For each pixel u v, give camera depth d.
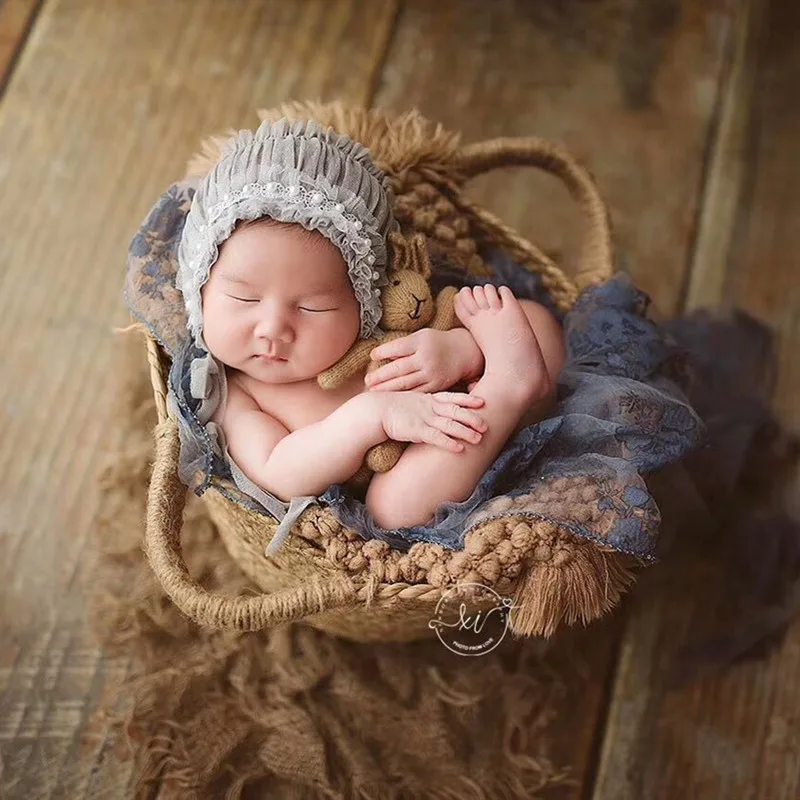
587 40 1.94
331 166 1.15
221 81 1.83
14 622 1.41
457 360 1.21
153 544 1.06
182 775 1.30
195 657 1.38
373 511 1.18
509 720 1.40
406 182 1.33
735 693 1.46
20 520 1.47
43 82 1.80
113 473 1.50
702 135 1.88
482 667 1.42
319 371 1.21
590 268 1.40
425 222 1.33
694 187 1.83
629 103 1.90
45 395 1.56
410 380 1.19
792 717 1.44
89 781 1.31
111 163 1.75
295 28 1.89
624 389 1.19
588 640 1.47
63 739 1.33
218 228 1.13
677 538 1.53
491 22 1.94
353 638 1.40
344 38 1.89
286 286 1.14
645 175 1.84
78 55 1.83
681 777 1.40
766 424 1.61
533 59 1.92
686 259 1.77
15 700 1.36
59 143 1.76
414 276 1.23
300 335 1.16
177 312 1.23
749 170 1.85
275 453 1.17
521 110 1.87
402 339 1.20
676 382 1.38
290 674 1.38
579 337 1.30
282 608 1.03
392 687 1.40
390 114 1.43
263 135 1.18
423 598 1.08
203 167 1.30
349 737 1.35
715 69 1.93
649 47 1.94
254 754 1.33
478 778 1.35
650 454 1.18
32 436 1.53
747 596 1.51
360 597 1.08
